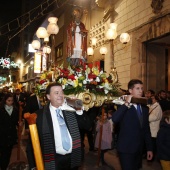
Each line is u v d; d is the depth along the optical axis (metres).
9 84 37.62
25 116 2.48
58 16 23.00
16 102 10.55
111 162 7.43
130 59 10.48
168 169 4.70
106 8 12.98
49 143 3.18
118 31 11.67
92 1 14.98
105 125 7.21
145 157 7.70
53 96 3.35
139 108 4.32
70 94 4.84
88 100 4.90
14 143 5.80
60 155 3.30
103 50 9.20
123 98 4.29
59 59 22.09
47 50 8.16
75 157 3.37
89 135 8.78
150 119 7.18
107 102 5.12
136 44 9.98
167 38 8.98
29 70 35.25
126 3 10.97
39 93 6.18
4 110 5.74
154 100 7.37
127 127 4.17
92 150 8.82
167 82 10.27
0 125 5.66
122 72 11.19
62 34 21.22
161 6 8.44
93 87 5.00
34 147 2.45
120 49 11.41
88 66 5.41
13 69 50.09
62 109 3.43
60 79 4.93
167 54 10.34
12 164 2.78
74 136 3.38
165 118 4.83
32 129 2.47
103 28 13.39
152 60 9.90
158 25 8.59
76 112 3.63
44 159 3.16
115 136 7.70
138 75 9.73
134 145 4.11
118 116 4.16
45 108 3.38
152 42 9.70
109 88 5.06
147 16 9.35
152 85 9.84
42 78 6.37
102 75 5.27
